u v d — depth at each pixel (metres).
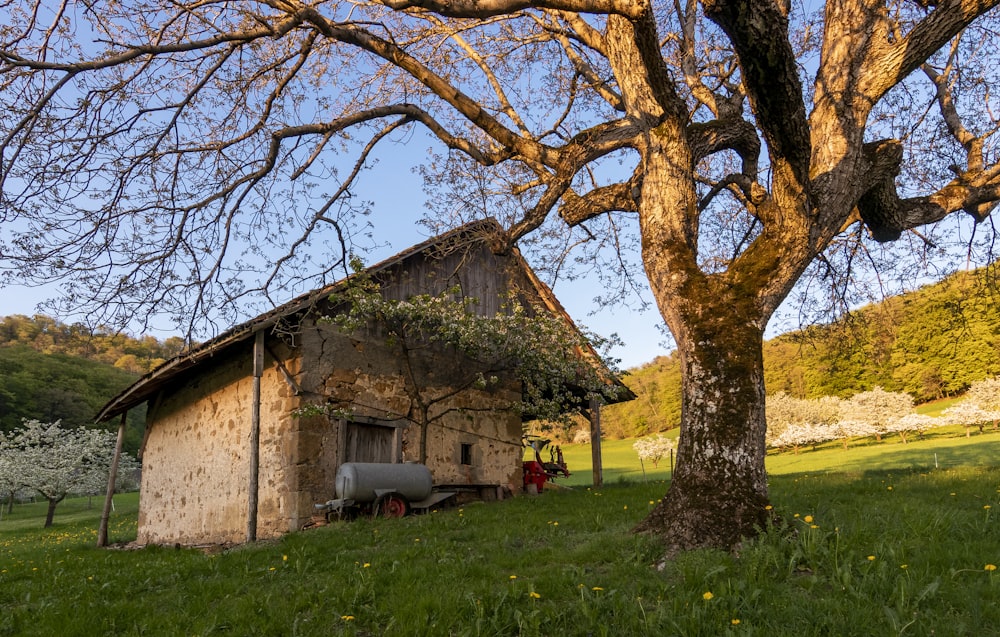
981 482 9.69
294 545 7.89
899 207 7.83
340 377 12.01
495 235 7.43
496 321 13.62
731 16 4.79
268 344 12.05
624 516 8.01
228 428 12.72
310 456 11.16
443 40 9.09
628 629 3.72
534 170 7.61
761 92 5.32
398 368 13.20
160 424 15.22
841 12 6.61
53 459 32.03
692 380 6.10
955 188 8.02
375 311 12.36
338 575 5.84
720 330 6.06
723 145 7.41
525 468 15.80
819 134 6.51
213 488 12.78
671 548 5.41
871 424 46.66
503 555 6.05
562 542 6.47
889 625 3.43
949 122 8.95
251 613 4.75
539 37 9.68
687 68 8.73
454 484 13.25
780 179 5.98
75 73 4.87
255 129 6.86
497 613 4.11
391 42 6.79
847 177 6.29
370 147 7.30
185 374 14.33
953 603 3.86
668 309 6.47
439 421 13.77
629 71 7.04
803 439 49.31
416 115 7.53
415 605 4.41
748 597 3.97
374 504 10.86
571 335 15.04
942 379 52.09
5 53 4.65
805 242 6.18
